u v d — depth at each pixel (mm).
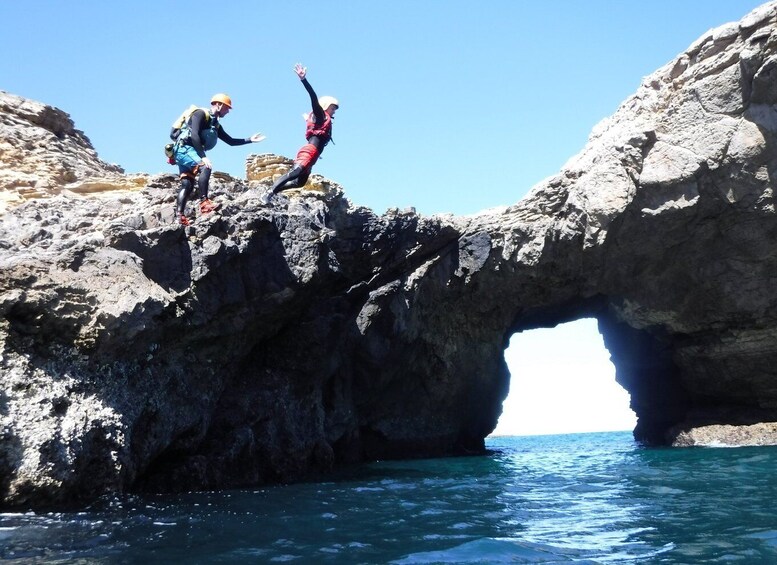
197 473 11578
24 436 8867
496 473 14648
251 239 12742
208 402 12750
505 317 23047
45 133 16234
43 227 11250
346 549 6676
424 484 12367
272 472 13617
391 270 19516
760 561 6016
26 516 8391
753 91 17266
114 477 10031
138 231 11289
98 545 6781
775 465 13391
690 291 21078
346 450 19062
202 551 6566
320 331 15406
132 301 10195
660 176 18469
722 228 19422
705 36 18250
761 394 21516
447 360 22109
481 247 20969
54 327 9664
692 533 7203
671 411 24422
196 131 11930
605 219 19047
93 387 10047
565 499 10008
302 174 11984
